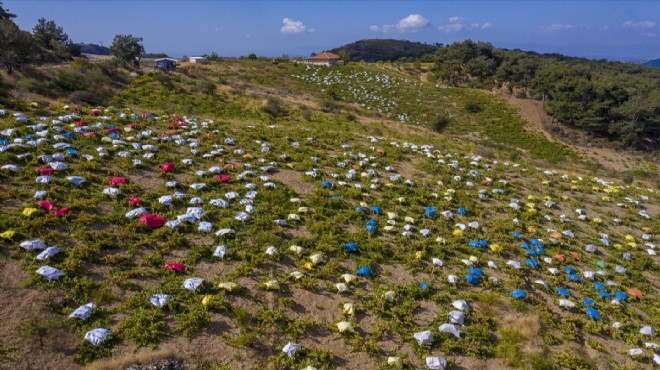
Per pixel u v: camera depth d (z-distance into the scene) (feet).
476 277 53.26
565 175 102.73
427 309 46.73
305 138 100.73
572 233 70.23
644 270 63.82
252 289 45.37
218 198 61.87
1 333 34.50
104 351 34.94
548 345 43.93
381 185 77.20
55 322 36.45
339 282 48.98
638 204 88.89
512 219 71.61
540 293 53.21
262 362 36.83
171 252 48.96
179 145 80.89
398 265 54.13
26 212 48.21
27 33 156.87
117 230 50.42
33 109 87.97
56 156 63.67
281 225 58.34
